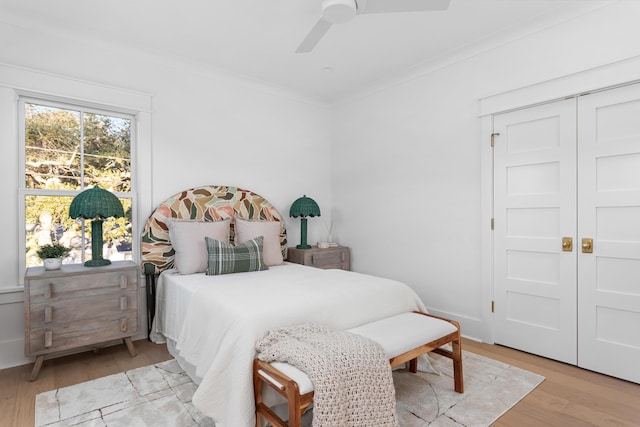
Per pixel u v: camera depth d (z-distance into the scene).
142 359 2.65
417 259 3.56
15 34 2.56
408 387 2.19
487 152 2.97
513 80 2.79
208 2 2.39
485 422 1.82
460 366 2.12
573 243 2.53
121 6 2.43
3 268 2.51
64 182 2.84
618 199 2.32
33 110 2.71
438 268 3.38
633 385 2.23
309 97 4.35
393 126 3.80
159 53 3.15
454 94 3.22
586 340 2.46
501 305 2.92
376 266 4.01
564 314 2.57
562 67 2.52
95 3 2.39
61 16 2.56
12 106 2.54
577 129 2.50
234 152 3.75
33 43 2.63
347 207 4.38
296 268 3.21
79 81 2.80
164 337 2.97
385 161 3.90
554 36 2.56
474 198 3.09
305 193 4.37
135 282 2.67
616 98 2.32
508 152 2.86
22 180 2.65
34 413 1.91
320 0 2.36
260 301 2.00
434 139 3.40
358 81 3.86
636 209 2.26
